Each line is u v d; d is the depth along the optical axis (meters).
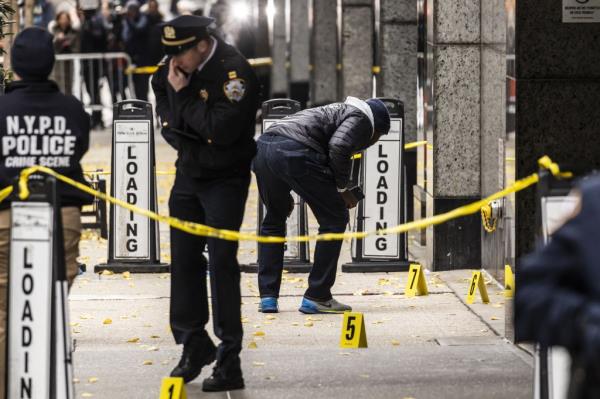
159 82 18.42
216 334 18.44
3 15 30.38
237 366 18.47
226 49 17.53
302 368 19.97
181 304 18.59
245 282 28.77
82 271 30.02
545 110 20.89
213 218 17.98
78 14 65.81
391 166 29.56
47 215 14.75
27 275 14.84
